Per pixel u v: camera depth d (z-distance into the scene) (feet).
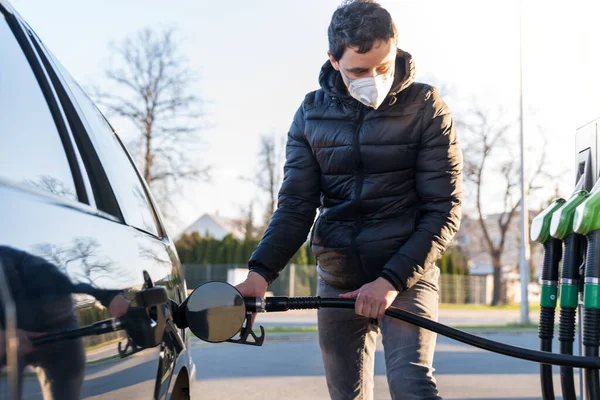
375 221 9.37
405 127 9.07
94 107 8.04
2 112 4.65
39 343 3.95
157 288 6.52
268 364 34.88
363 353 9.96
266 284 9.23
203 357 37.70
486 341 8.22
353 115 9.25
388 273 8.59
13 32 5.64
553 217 9.50
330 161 9.39
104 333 5.02
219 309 7.23
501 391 26.27
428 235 8.91
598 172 11.34
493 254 147.43
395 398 8.86
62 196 5.29
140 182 9.17
